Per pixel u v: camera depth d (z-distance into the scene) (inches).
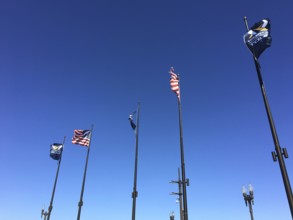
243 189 1058.7
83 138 1318.9
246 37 598.9
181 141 751.7
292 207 435.5
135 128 1053.2
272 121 510.3
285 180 454.9
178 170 1246.3
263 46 573.0
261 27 587.5
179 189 1220.5
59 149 1433.3
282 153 478.6
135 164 944.9
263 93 542.9
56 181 1389.0
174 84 853.8
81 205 1195.3
